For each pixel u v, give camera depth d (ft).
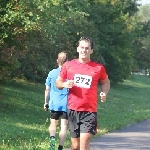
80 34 115.24
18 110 68.18
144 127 59.31
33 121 59.72
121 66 156.04
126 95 136.15
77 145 23.97
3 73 64.44
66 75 24.08
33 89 100.78
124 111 84.28
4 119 56.95
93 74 23.71
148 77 274.77
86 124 23.36
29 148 34.88
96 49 124.77
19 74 97.55
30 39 66.23
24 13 58.65
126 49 157.07
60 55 33.94
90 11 133.28
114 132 52.31
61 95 33.06
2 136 42.39
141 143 43.27
